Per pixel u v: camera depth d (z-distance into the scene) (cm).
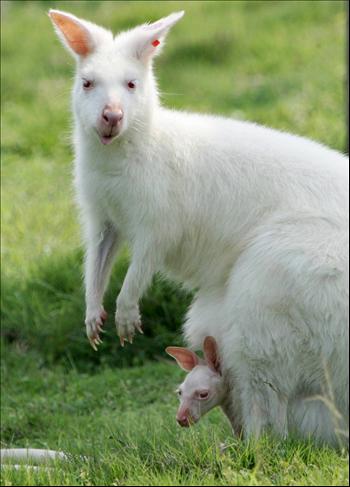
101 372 2755
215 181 1823
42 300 3016
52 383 2688
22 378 2706
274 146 1841
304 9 5325
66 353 2859
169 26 1841
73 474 1582
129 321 1888
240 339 1723
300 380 1706
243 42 5056
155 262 1859
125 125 1767
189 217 1841
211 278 1869
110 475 1573
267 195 1792
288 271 1675
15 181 3959
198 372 1847
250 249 1750
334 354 1669
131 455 1627
